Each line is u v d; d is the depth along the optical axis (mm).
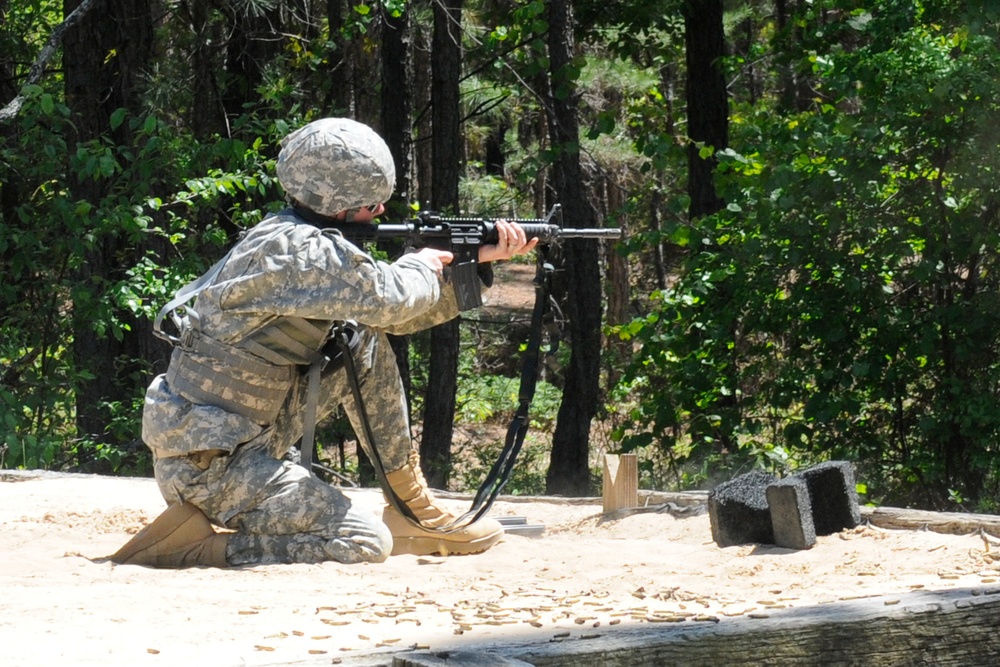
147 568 6684
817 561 7172
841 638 4680
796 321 15531
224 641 4516
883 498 15703
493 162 34625
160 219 18109
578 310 20641
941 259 15117
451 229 7180
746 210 15797
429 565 7133
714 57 20781
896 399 15609
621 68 24172
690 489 16797
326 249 6664
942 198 15172
